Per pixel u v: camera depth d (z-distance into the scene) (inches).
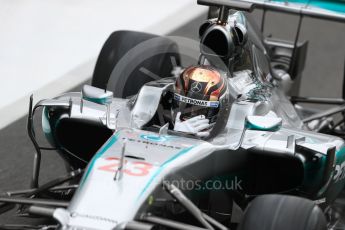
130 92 950.4
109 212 651.5
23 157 1109.1
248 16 1022.4
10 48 1529.3
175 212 750.5
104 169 689.6
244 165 815.7
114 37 1061.1
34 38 1585.9
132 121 804.0
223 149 771.4
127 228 624.7
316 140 812.0
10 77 1397.6
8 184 1025.5
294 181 820.0
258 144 775.7
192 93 775.7
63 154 878.4
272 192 834.8
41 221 914.7
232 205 840.9
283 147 770.8
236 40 864.9
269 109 868.0
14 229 748.0
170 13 1758.1
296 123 975.0
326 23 1818.4
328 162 784.9
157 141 747.4
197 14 1747.0
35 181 825.5
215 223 684.1
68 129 868.0
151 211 688.4
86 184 677.9
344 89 1189.7
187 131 769.6
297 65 1237.1
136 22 1696.6
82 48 1555.1
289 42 1268.5
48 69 1445.6
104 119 824.9
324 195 830.5
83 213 651.5
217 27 845.8
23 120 1226.0
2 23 1649.9
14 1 1777.8
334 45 1710.1
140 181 677.9
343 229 951.6
